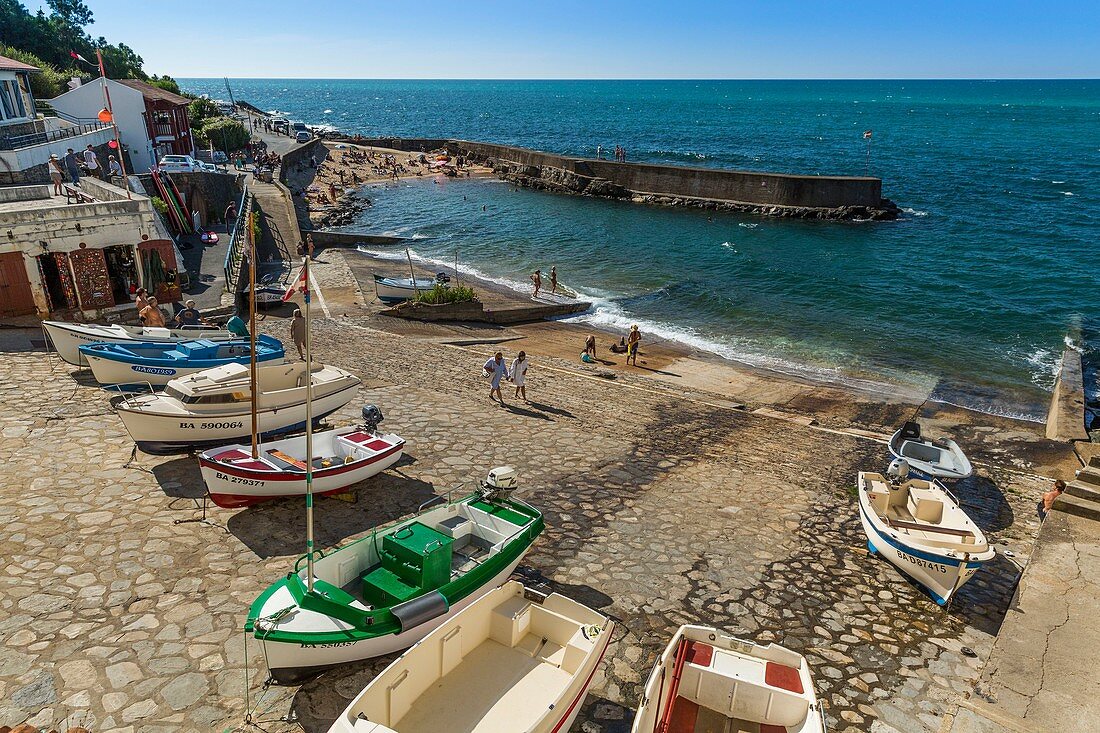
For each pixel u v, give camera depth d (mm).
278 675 8273
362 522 11992
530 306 32562
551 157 73688
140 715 7664
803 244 48219
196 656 8594
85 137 34188
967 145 107375
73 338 17328
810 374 25844
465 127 146750
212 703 7910
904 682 9016
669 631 9758
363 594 9484
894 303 34812
